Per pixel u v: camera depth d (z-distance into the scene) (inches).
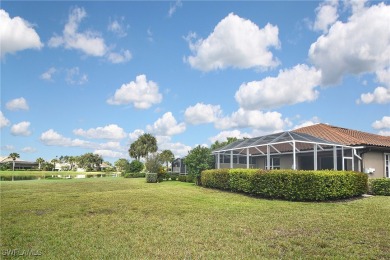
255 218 428.1
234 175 797.2
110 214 474.6
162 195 741.3
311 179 604.4
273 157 1130.0
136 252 280.7
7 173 3341.5
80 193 821.9
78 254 276.1
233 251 279.4
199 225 387.5
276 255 268.2
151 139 3595.0
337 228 361.4
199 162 1253.7
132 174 2050.9
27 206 567.2
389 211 476.1
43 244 309.7
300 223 390.9
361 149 842.8
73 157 5999.0
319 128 1110.4
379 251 273.0
